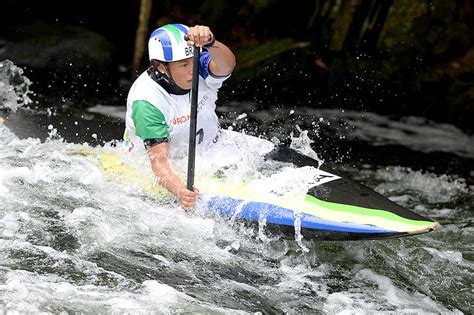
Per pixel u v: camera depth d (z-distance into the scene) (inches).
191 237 669.3
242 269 647.8
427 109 1253.7
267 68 1274.6
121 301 563.8
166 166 679.1
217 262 647.8
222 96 1237.1
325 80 1280.8
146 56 1327.5
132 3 1368.1
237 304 593.9
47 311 538.6
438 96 1245.1
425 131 1200.2
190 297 585.3
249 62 1282.0
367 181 987.3
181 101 689.0
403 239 749.9
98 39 1269.7
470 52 1257.4
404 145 1132.5
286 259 677.9
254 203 679.7
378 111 1259.8
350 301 625.9
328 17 1294.3
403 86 1255.5
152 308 560.1
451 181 1005.8
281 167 737.0
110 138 831.7
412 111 1259.8
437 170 1043.3
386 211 649.0
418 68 1250.0
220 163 727.1
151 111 672.4
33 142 819.4
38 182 727.7
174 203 703.7
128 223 676.1
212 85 706.2
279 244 689.0
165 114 682.8
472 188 985.5
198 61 646.5
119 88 1254.3
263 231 672.4
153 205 703.1
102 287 581.9
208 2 1353.3
